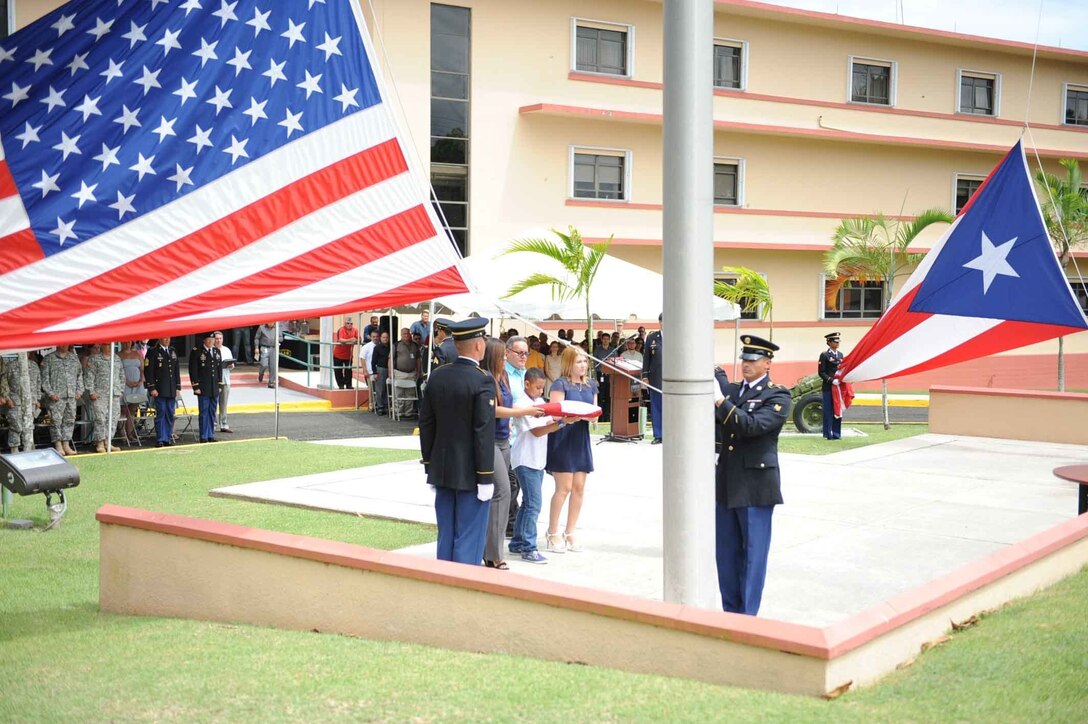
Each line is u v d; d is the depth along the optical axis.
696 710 4.79
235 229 7.14
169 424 19.17
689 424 6.36
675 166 6.29
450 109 29.25
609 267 21.47
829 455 16.91
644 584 8.86
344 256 7.35
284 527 11.08
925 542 10.47
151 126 7.05
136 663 6.15
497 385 9.16
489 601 6.15
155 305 6.81
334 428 21.94
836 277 30.73
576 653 5.83
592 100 31.19
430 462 8.14
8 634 7.12
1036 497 13.06
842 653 5.10
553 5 30.48
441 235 7.60
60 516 11.16
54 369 17.09
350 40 7.52
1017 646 5.92
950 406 19.69
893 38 36.66
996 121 38.59
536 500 9.75
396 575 6.52
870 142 36.03
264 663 5.99
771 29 34.47
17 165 6.80
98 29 7.01
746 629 5.24
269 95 7.33
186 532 7.51
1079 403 18.20
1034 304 12.45
